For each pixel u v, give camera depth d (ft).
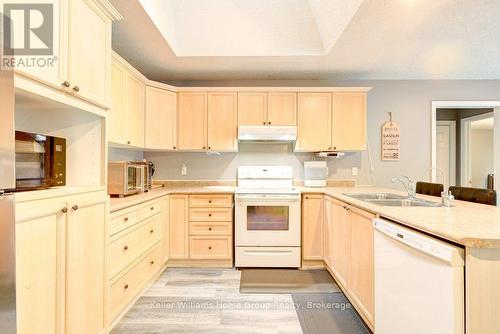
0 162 3.05
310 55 9.29
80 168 5.48
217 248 9.87
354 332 6.15
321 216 9.84
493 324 3.31
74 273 4.54
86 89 4.88
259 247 9.79
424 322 3.90
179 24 8.92
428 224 4.03
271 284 8.55
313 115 10.92
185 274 9.31
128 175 8.18
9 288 3.14
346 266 7.39
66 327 4.36
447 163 16.34
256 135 10.65
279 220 9.80
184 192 9.80
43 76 3.92
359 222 6.44
